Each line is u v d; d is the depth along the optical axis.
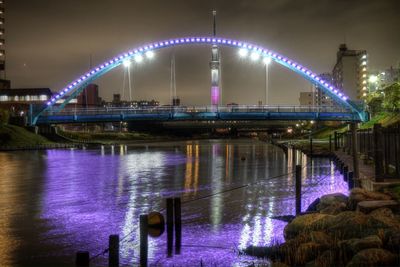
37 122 147.00
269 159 92.69
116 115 133.50
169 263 20.62
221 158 98.12
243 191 43.75
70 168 74.88
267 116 127.19
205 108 129.12
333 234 17.94
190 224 28.14
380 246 15.56
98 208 35.56
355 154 36.53
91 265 20.58
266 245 22.92
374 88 182.00
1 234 26.92
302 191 42.62
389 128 28.83
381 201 22.39
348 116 124.31
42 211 34.47
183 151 130.50
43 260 21.72
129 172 67.19
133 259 21.39
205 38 136.12
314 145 121.44
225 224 28.08
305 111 127.00
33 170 71.69
